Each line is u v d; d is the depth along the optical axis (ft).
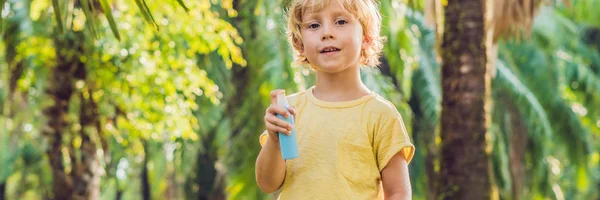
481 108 26.25
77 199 33.96
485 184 26.14
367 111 10.50
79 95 33.58
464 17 26.23
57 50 32.81
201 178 49.78
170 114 33.63
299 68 39.63
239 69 42.86
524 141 55.93
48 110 33.68
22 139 40.83
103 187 47.91
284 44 39.11
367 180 10.40
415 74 51.80
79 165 34.01
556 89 57.31
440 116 26.61
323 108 10.56
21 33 33.47
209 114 44.04
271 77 39.45
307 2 10.61
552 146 57.36
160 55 33.24
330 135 10.44
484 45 26.40
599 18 60.23
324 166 10.38
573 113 57.21
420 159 53.06
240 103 43.45
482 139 26.21
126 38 32.42
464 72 26.17
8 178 53.01
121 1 30.40
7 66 36.42
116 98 33.50
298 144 10.53
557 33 57.26
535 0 27.20
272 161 10.37
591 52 66.95
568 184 68.44
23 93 36.09
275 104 10.11
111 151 42.83
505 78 54.24
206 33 31.96
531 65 57.41
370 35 10.93
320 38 10.49
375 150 10.50
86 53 32.91
